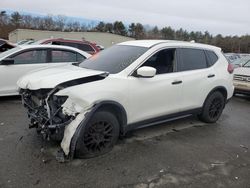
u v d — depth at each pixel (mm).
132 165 4305
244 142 5637
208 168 4391
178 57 5648
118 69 4852
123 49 5480
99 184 3760
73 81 4250
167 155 4738
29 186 3621
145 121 5082
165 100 5301
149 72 4684
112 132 4617
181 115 5777
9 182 3678
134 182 3861
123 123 4758
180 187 3814
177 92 5480
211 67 6328
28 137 5074
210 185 3912
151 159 4543
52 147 4680
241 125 6805
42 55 8094
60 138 4246
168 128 6086
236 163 4645
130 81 4727
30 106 4711
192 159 4660
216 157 4812
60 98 4133
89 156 4418
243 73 9945
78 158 4383
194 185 3885
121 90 4574
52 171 3982
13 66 7566
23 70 7688
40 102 4383
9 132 5301
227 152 5062
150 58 5117
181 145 5207
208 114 6426
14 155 4375
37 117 4445
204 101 6227
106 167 4191
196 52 6098
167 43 5547
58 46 8461
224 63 6695
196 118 6926
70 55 8594
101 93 4324
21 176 3824
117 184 3789
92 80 4422
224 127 6512
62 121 4172
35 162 4195
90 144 4391
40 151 4527
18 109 6945
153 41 5637
